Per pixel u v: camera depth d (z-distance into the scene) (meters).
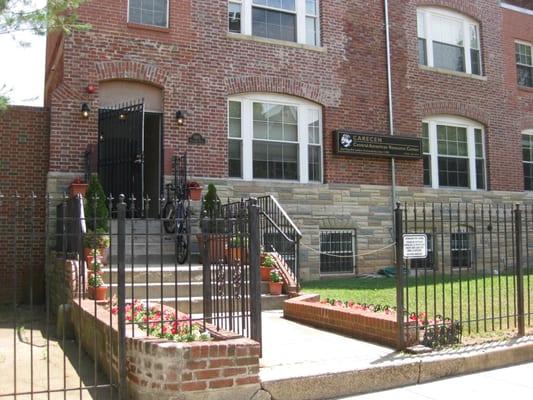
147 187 13.41
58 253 9.58
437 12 16.14
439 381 5.80
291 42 13.70
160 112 12.34
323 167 13.86
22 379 5.58
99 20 11.74
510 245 16.09
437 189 15.31
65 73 11.39
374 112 14.54
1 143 11.52
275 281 9.59
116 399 5.02
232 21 13.34
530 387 5.57
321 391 5.25
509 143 16.81
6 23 7.84
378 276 13.55
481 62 16.64
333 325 7.51
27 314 9.70
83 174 11.32
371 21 14.80
